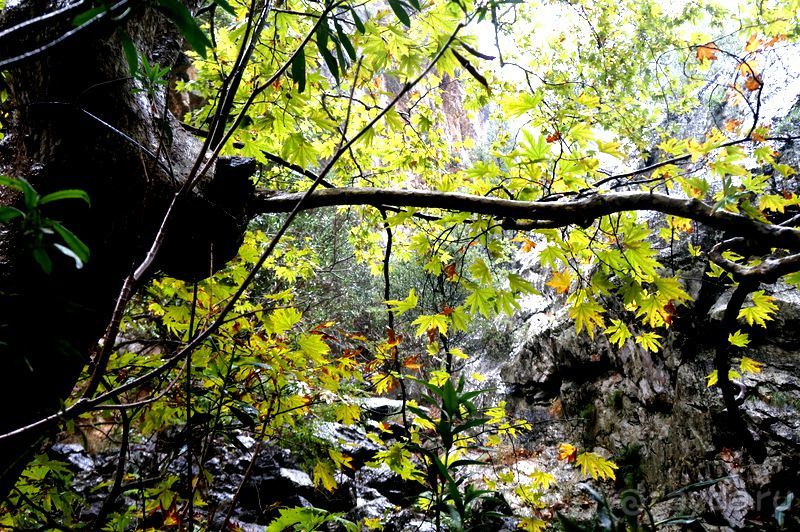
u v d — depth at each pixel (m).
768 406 3.65
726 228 1.13
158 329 1.86
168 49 1.31
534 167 1.32
